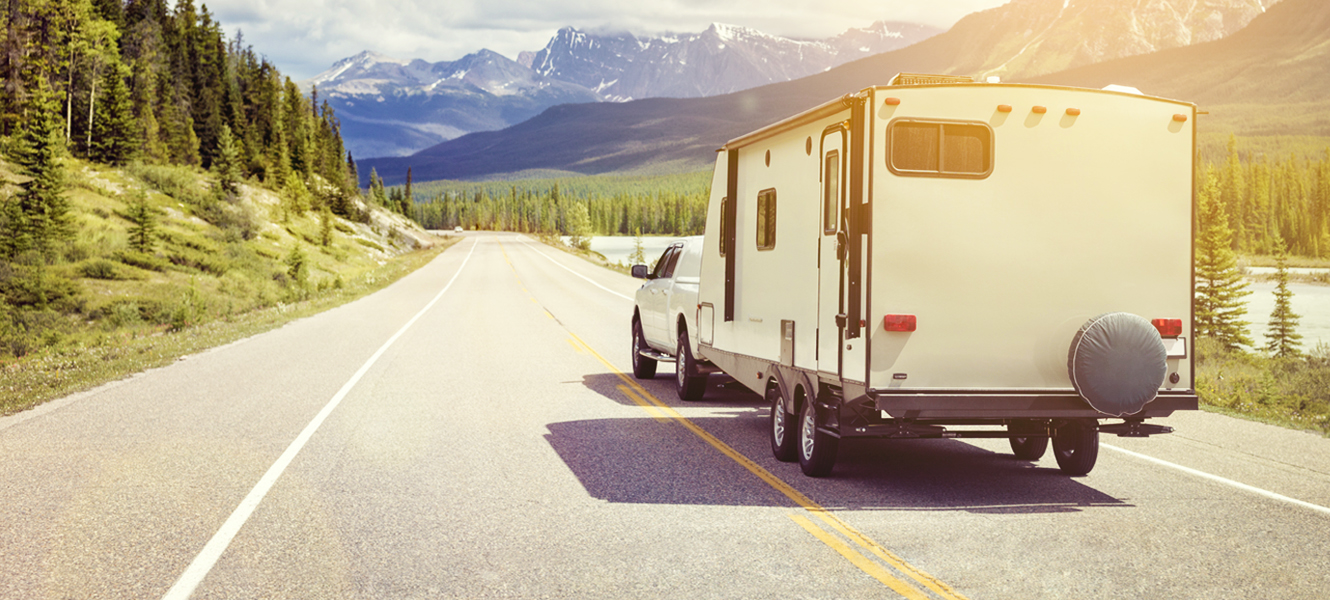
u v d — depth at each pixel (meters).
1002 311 6.32
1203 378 13.74
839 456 8.05
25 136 50.84
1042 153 6.37
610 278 47.59
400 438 8.59
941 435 6.70
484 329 20.88
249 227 62.66
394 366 14.20
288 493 6.49
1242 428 9.38
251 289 45.50
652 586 4.61
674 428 9.27
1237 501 6.40
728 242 9.10
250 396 11.11
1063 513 6.09
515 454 7.93
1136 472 7.36
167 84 92.81
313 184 100.62
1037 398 6.33
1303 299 57.81
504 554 5.14
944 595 4.48
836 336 6.55
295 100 131.25
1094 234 6.46
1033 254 6.37
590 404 10.77
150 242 47.22
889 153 6.18
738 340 8.90
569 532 5.59
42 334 32.62
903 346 6.20
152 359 14.62
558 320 23.55
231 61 126.69
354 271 63.50
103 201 54.88
